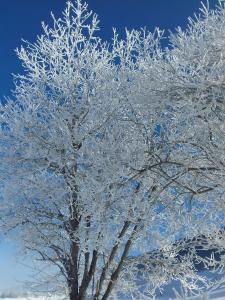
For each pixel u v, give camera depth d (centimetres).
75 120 1007
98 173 805
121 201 790
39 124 1008
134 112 856
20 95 1038
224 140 669
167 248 1034
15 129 993
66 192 948
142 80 753
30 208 993
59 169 973
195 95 650
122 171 750
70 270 995
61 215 988
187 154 809
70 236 944
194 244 978
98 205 755
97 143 820
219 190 720
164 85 700
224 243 770
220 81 627
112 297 1114
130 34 1041
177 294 787
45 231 995
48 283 1068
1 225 993
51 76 1055
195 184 795
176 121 797
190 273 1023
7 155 993
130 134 874
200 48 657
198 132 695
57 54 1061
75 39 1072
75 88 1030
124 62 1040
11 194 982
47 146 990
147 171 818
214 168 718
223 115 669
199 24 697
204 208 885
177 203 923
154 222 948
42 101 1028
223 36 647
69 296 1012
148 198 858
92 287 1000
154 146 834
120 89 967
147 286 1059
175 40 695
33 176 988
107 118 952
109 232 848
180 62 689
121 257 987
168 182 838
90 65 1052
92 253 995
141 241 1023
